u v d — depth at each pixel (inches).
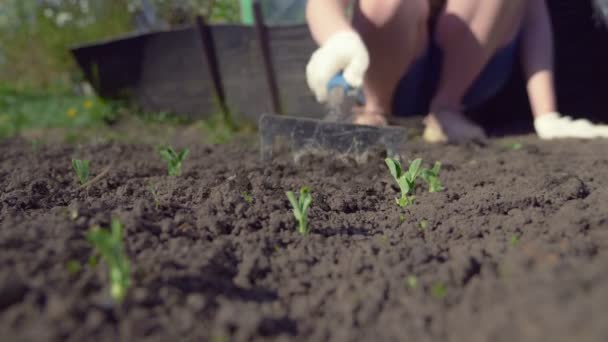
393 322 13.7
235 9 82.4
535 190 26.0
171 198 24.7
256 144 50.1
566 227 19.1
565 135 46.8
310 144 33.1
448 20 48.1
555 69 57.9
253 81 61.9
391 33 44.8
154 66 68.1
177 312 13.4
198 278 15.4
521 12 48.6
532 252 15.8
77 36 92.4
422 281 15.4
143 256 16.6
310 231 21.0
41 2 96.3
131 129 66.9
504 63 51.1
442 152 41.0
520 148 41.5
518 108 60.9
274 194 25.8
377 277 16.3
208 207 22.1
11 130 67.9
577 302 11.6
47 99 85.6
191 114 68.3
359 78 34.6
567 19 55.8
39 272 14.1
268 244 19.2
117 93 71.3
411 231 20.8
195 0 84.1
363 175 30.7
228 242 18.9
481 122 61.4
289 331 13.6
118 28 91.7
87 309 12.8
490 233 20.2
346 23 38.7
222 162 37.3
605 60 54.7
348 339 13.1
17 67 103.0
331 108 34.4
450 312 13.8
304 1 69.5
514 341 11.5
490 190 27.0
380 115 50.6
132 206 22.3
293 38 57.6
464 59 48.3
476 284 14.8
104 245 13.1
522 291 13.3
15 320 12.2
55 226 17.6
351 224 22.4
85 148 46.3
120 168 33.8
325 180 29.3
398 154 32.0
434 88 52.9
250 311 13.9
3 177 30.8
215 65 64.1
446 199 25.1
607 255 15.9
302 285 16.1
